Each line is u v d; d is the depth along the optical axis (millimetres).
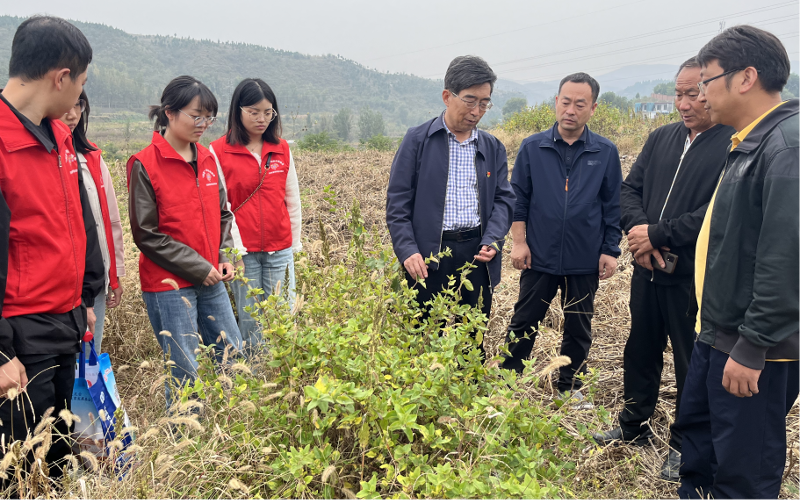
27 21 1881
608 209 3391
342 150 14672
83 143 2490
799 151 1662
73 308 2164
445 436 1936
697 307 2273
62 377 2160
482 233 3143
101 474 1861
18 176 1901
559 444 2090
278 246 3373
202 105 2568
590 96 3115
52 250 2012
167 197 2611
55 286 2029
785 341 1771
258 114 3129
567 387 3406
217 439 1946
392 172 3117
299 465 1679
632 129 14680
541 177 3309
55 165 2035
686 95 2559
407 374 1969
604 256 3383
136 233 2545
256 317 2334
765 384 1848
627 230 3004
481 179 3109
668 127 2889
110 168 7410
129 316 3648
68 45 1883
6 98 1906
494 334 4023
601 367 3666
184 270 2586
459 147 3066
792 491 2326
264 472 1889
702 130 2623
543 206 3295
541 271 3355
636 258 2785
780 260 1657
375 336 2088
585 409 2932
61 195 2059
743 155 1878
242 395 2082
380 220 6793
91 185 2488
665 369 3592
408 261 2867
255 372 2535
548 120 17172
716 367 1981
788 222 1646
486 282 3178
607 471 2473
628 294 4727
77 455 2012
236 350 2439
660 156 2848
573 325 3379
